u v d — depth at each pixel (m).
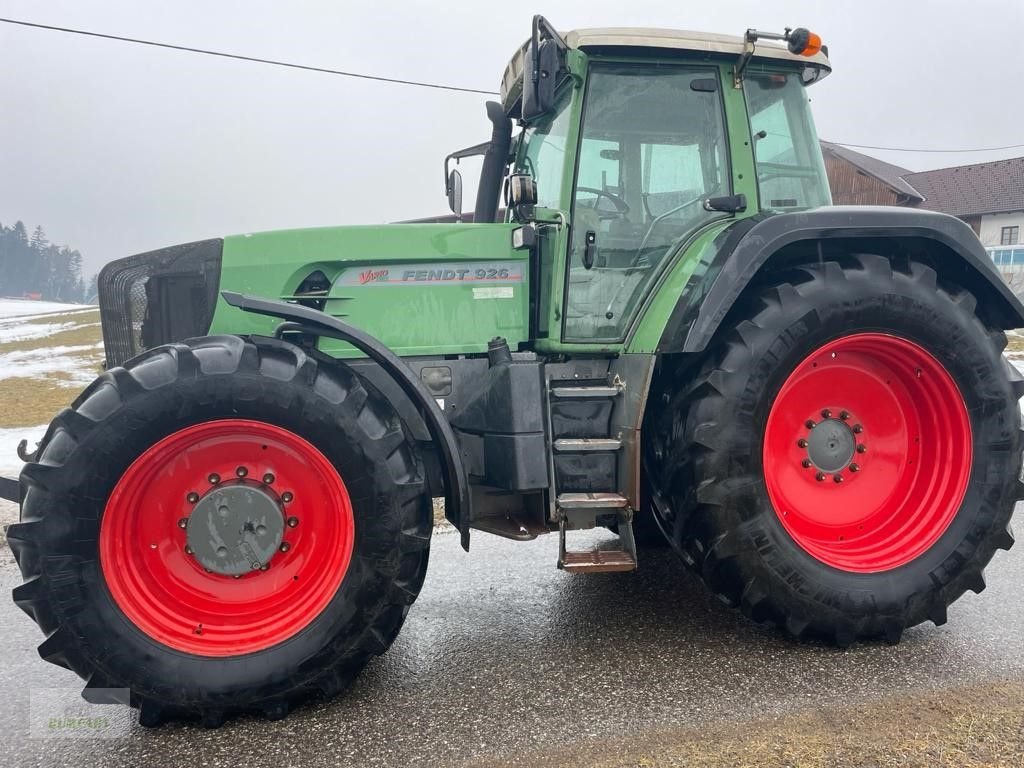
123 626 2.33
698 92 3.22
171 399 2.35
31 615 2.34
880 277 2.81
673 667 2.65
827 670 2.60
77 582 2.27
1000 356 3.00
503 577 3.70
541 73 2.77
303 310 2.56
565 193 3.14
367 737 2.25
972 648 2.75
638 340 3.06
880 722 2.23
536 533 2.95
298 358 2.50
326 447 2.45
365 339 2.61
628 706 2.37
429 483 3.06
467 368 3.21
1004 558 3.79
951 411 2.92
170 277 3.12
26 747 2.27
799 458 2.97
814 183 3.43
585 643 2.88
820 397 2.99
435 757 2.12
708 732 2.20
